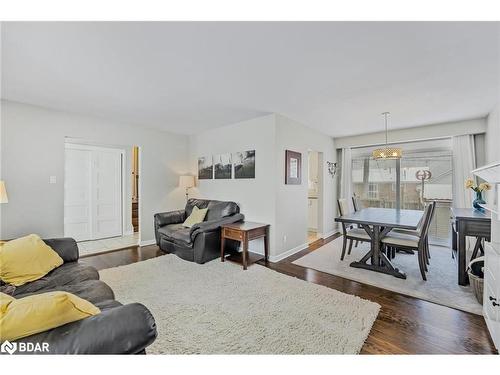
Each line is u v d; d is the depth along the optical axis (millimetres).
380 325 1964
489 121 3525
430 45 1824
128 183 5684
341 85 2590
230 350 1641
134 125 4453
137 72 2305
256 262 3525
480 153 3975
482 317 2068
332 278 2945
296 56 2002
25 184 3232
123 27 1619
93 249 4305
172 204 5090
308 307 2217
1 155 3059
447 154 4445
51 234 3428
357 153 5578
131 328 972
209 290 2570
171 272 3092
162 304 2270
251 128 4023
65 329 904
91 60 2072
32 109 3285
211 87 2670
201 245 3408
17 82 2541
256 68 2217
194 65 2162
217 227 3564
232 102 3168
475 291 2350
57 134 3506
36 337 854
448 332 1867
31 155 3279
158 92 2824
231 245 3857
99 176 5238
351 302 2312
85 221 5031
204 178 4973
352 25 1595
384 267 3158
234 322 1976
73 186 4891
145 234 4633
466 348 1682
